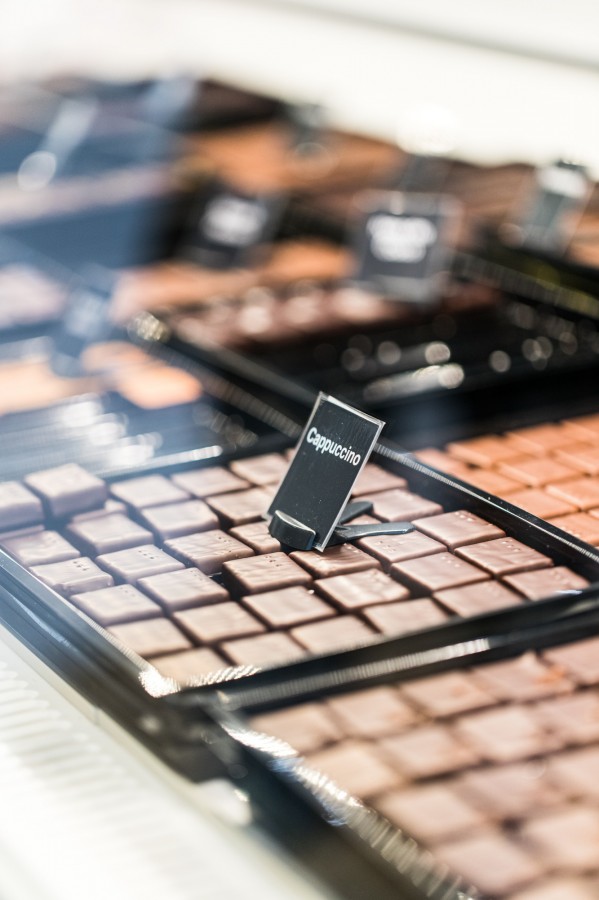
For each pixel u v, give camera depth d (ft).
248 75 17.07
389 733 5.91
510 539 7.69
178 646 6.56
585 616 6.70
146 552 7.68
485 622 6.57
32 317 11.71
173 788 6.04
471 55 11.45
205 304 12.30
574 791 5.56
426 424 9.96
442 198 13.04
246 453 8.98
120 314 11.91
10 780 6.17
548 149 13.25
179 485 8.56
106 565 7.50
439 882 4.87
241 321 11.88
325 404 7.65
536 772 5.68
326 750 5.78
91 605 6.96
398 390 10.25
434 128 13.75
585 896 4.99
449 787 5.57
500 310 12.18
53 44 19.40
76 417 10.07
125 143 15.08
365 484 8.45
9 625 7.00
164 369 10.90
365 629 6.70
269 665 6.13
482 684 6.29
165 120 16.07
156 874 5.57
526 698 6.18
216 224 13.43
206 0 16.35
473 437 9.84
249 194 13.41
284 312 12.14
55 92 16.94
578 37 10.38
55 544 7.81
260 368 10.21
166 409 10.16
